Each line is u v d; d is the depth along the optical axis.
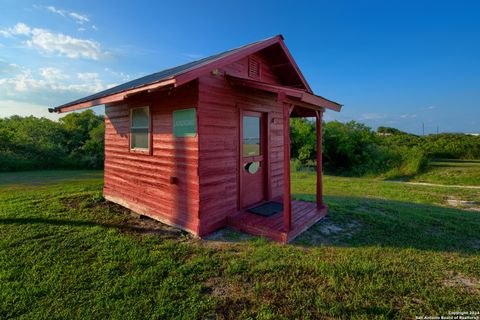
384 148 17.06
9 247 3.70
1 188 8.84
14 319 2.21
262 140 5.82
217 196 4.59
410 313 2.34
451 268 3.21
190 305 2.44
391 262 3.34
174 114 4.66
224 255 3.54
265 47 5.10
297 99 4.31
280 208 5.36
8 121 21.42
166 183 4.91
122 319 2.23
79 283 2.78
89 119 24.94
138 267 3.16
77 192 7.97
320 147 5.41
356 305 2.44
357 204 6.77
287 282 2.84
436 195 8.52
